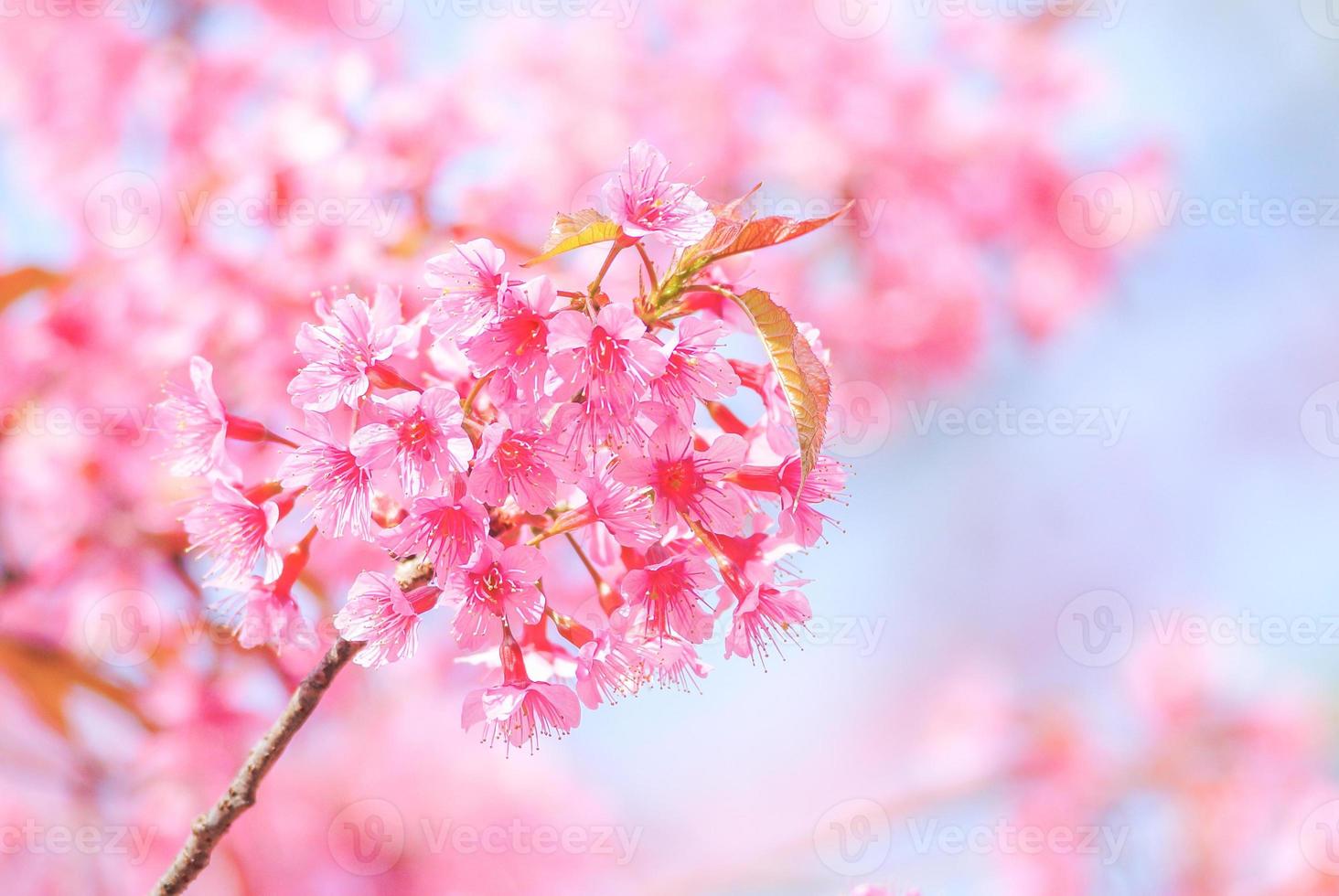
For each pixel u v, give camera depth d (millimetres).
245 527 1179
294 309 1381
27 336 1410
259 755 1167
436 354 1173
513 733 1151
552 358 1128
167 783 1514
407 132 1427
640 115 1867
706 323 1141
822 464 1164
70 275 1485
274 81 1549
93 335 1412
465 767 1729
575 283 1351
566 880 1754
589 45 1854
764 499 1161
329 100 1442
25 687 1454
